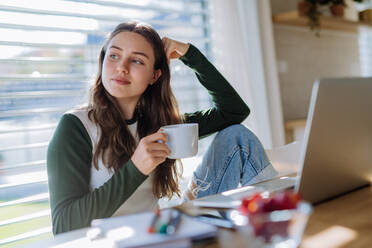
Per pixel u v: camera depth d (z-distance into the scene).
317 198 0.75
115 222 0.62
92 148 1.12
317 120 0.67
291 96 3.28
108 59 1.17
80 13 1.96
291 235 0.46
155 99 1.36
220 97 1.51
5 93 1.66
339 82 0.70
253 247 0.46
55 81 1.92
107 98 1.21
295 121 2.97
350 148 0.76
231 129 1.34
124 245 0.51
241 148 1.28
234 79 2.48
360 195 0.80
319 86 0.66
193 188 1.36
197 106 2.46
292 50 3.32
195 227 0.57
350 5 4.01
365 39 4.46
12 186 1.65
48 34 1.86
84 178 1.03
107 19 2.07
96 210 0.91
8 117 1.75
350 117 0.73
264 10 2.71
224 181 1.29
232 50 2.48
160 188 1.25
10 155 1.85
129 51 1.16
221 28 2.48
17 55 1.79
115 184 0.92
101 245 0.58
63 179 0.99
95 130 1.15
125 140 1.19
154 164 0.91
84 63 1.96
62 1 1.91
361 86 0.75
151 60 1.22
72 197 0.96
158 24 2.30
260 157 1.27
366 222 0.63
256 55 2.64
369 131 0.79
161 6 2.36
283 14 2.89
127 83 1.16
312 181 0.72
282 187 0.86
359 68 4.34
